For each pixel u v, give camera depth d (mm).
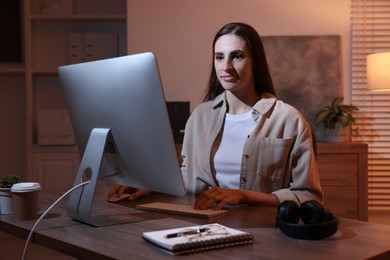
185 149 2064
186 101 4328
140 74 1287
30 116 4324
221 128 1977
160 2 4355
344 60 4449
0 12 4551
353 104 4457
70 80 1568
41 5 4586
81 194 1416
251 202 1600
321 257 1039
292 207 1253
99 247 1136
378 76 3791
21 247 3043
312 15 4410
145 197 1829
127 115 1366
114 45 4426
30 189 1451
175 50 4375
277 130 1841
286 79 4410
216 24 4383
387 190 4496
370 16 4422
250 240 1150
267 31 4410
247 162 1843
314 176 1745
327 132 4160
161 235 1157
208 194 1551
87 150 1463
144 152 1372
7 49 4578
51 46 4621
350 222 1389
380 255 1071
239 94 1934
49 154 4285
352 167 3945
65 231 1315
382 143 4484
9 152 4656
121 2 4645
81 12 4637
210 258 1033
